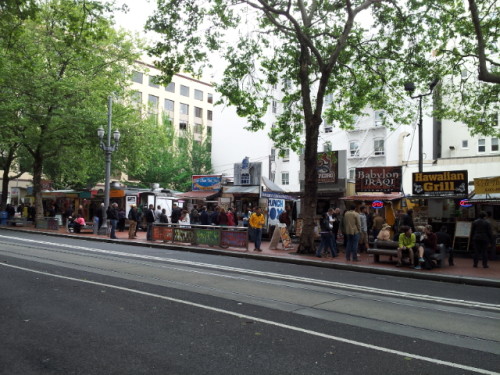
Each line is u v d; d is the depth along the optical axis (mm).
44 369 3934
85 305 6398
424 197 17969
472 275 11008
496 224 16125
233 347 4668
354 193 23375
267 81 17812
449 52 17781
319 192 22578
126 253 14242
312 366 4168
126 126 28859
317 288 8703
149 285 8242
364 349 4750
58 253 13320
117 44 29094
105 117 26891
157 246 17719
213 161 56688
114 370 3936
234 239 16469
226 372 3949
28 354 4316
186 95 65750
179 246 17078
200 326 5465
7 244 15992
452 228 17531
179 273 9977
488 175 32219
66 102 25703
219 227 16938
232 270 10977
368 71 18359
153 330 5230
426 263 12078
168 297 7168
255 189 24516
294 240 20844
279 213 23250
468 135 37344
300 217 21000
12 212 31672
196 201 30688
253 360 4285
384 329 5648
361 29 17141
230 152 55312
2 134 26422
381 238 13797
